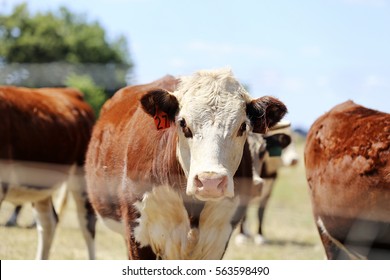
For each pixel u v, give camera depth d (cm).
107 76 2638
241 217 632
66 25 4059
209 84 557
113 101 758
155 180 591
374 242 647
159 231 599
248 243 1141
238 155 550
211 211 588
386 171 619
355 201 645
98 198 707
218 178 511
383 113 667
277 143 850
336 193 664
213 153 527
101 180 693
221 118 541
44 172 866
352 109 691
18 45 3734
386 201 623
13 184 829
